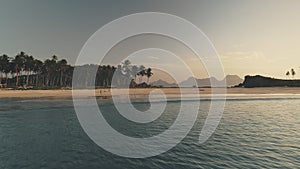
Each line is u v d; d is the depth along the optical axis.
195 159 18.45
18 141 24.19
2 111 46.34
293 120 39.62
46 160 18.19
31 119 38.50
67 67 143.25
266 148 21.56
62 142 24.00
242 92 127.31
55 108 51.62
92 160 18.23
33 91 95.00
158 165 17.12
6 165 17.06
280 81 197.00
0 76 125.81
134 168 16.52
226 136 26.92
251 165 17.06
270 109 55.97
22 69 125.19
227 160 18.20
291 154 19.69
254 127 32.88
